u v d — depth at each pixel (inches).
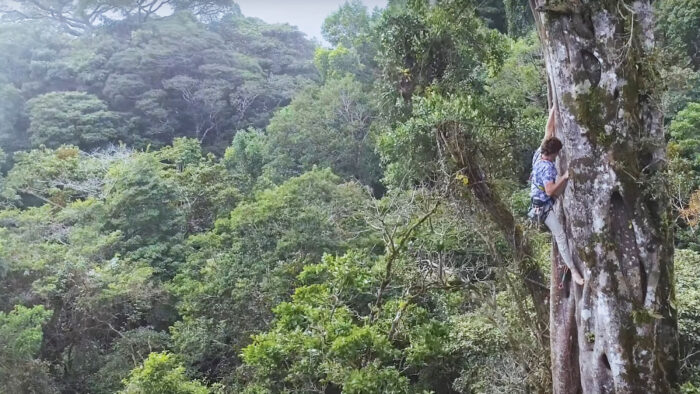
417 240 328.8
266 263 578.6
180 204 829.2
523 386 313.6
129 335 602.5
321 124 1082.7
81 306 592.7
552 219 204.7
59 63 1523.1
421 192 319.9
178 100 1563.7
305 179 696.4
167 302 654.5
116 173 887.7
